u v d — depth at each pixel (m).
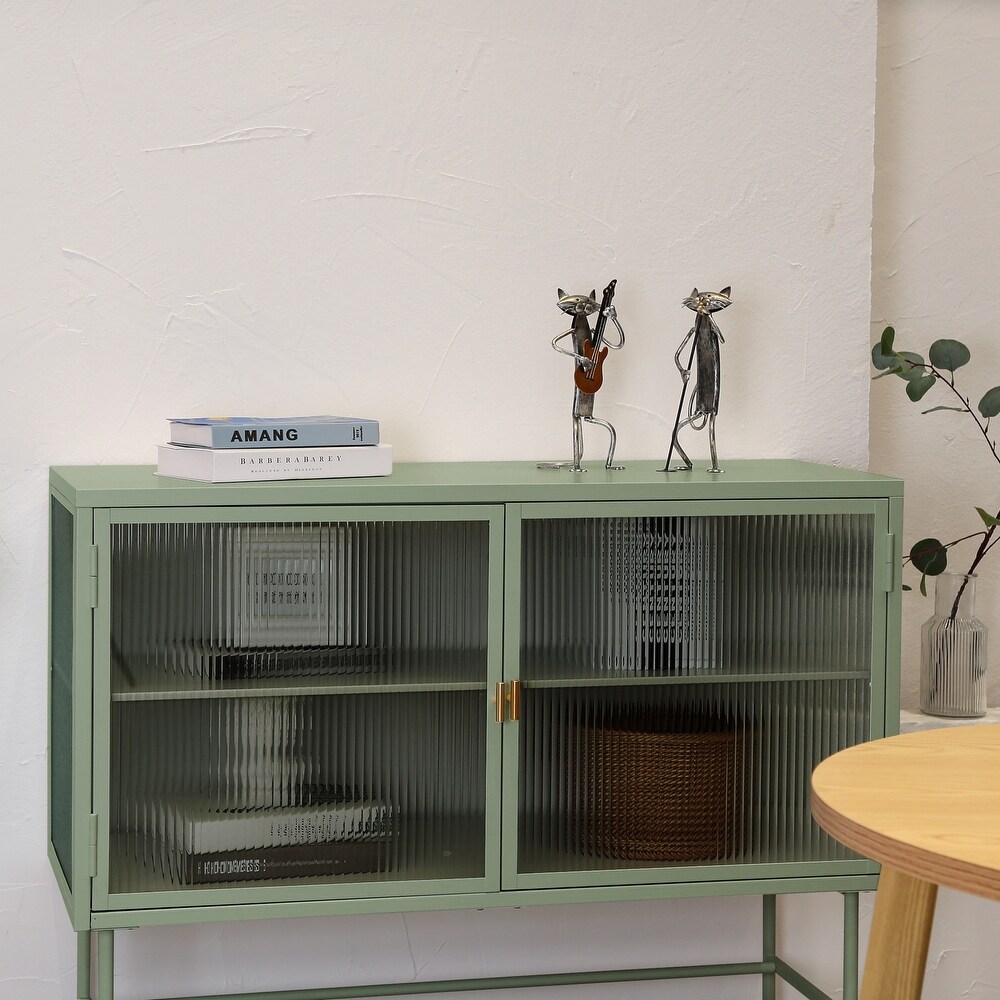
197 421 1.72
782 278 2.12
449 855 1.69
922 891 1.01
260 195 1.96
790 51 2.10
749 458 2.13
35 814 1.96
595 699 1.72
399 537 1.66
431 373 2.03
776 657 1.75
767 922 2.17
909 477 2.29
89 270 1.92
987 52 2.26
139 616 1.60
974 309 2.29
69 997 2.00
